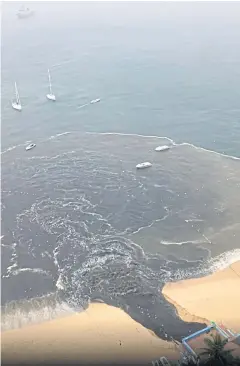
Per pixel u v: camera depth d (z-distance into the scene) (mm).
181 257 90750
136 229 99188
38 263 89688
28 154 130750
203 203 107312
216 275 85938
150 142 135500
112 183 115812
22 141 138250
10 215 104250
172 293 81562
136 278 85250
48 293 82125
